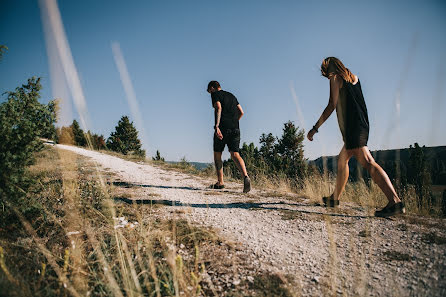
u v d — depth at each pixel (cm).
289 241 233
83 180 426
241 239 238
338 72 280
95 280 168
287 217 300
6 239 209
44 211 248
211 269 184
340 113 278
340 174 305
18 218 227
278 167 1577
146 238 206
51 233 229
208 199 395
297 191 472
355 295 150
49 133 238
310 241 231
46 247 206
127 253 168
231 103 447
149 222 262
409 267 175
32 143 229
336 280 167
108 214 270
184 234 241
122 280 165
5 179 216
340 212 314
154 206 335
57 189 317
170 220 278
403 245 209
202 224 273
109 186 421
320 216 298
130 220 273
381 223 265
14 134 218
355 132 270
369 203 283
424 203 299
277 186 537
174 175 698
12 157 218
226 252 211
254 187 537
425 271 167
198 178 655
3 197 212
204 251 212
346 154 290
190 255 205
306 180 449
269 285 163
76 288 156
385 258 191
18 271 166
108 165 809
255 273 178
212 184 551
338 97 278
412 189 305
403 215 290
